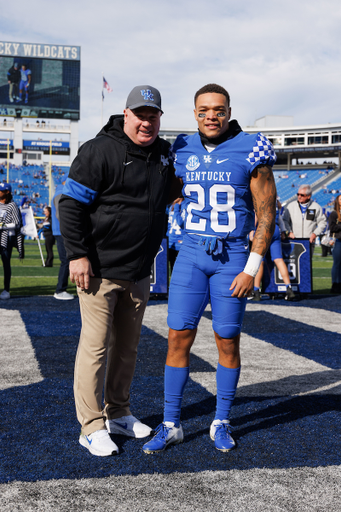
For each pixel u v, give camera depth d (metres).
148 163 2.24
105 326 2.21
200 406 2.73
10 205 6.66
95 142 2.16
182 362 2.24
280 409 2.71
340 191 46.34
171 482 1.87
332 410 2.70
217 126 2.20
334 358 3.89
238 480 1.89
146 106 2.11
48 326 4.90
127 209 2.19
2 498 1.72
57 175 46.88
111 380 2.39
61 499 1.73
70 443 2.22
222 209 2.22
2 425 2.40
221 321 2.24
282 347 4.25
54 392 2.91
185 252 2.31
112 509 1.67
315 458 2.09
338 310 6.33
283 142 55.28
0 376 3.22
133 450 2.17
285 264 7.34
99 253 2.20
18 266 12.60
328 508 1.70
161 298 6.97
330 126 52.50
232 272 2.23
